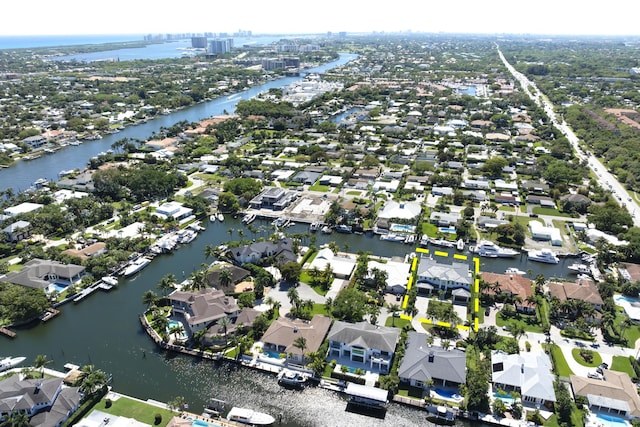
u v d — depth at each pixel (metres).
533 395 115.56
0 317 152.62
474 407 115.00
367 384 122.31
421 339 133.38
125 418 110.06
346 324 137.00
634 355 132.88
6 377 124.38
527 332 143.00
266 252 187.38
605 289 160.00
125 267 184.75
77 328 149.38
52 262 178.75
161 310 154.88
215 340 138.62
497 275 168.25
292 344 131.88
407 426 112.00
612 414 112.50
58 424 107.38
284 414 115.31
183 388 123.94
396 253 198.62
